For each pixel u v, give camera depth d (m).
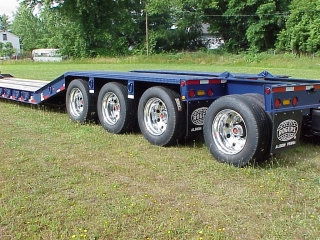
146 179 4.04
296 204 3.41
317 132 4.85
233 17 41.84
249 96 4.41
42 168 4.34
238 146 4.43
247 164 4.29
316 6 33.97
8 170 4.25
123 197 3.54
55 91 7.36
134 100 5.90
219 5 43.19
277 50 37.31
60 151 5.06
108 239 2.81
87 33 43.75
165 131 5.20
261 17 39.00
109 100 6.18
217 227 2.99
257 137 4.13
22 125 6.65
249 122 4.17
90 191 3.68
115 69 23.92
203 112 5.16
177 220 3.09
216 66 28.64
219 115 4.51
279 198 3.54
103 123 6.21
